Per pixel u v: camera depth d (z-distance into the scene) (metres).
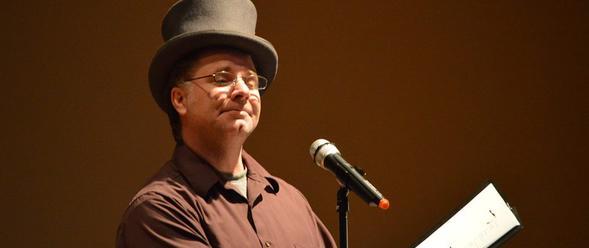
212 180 6.23
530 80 12.26
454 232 6.41
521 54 12.27
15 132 10.68
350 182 6.05
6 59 10.72
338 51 12.42
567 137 12.16
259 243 6.16
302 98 12.37
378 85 12.39
